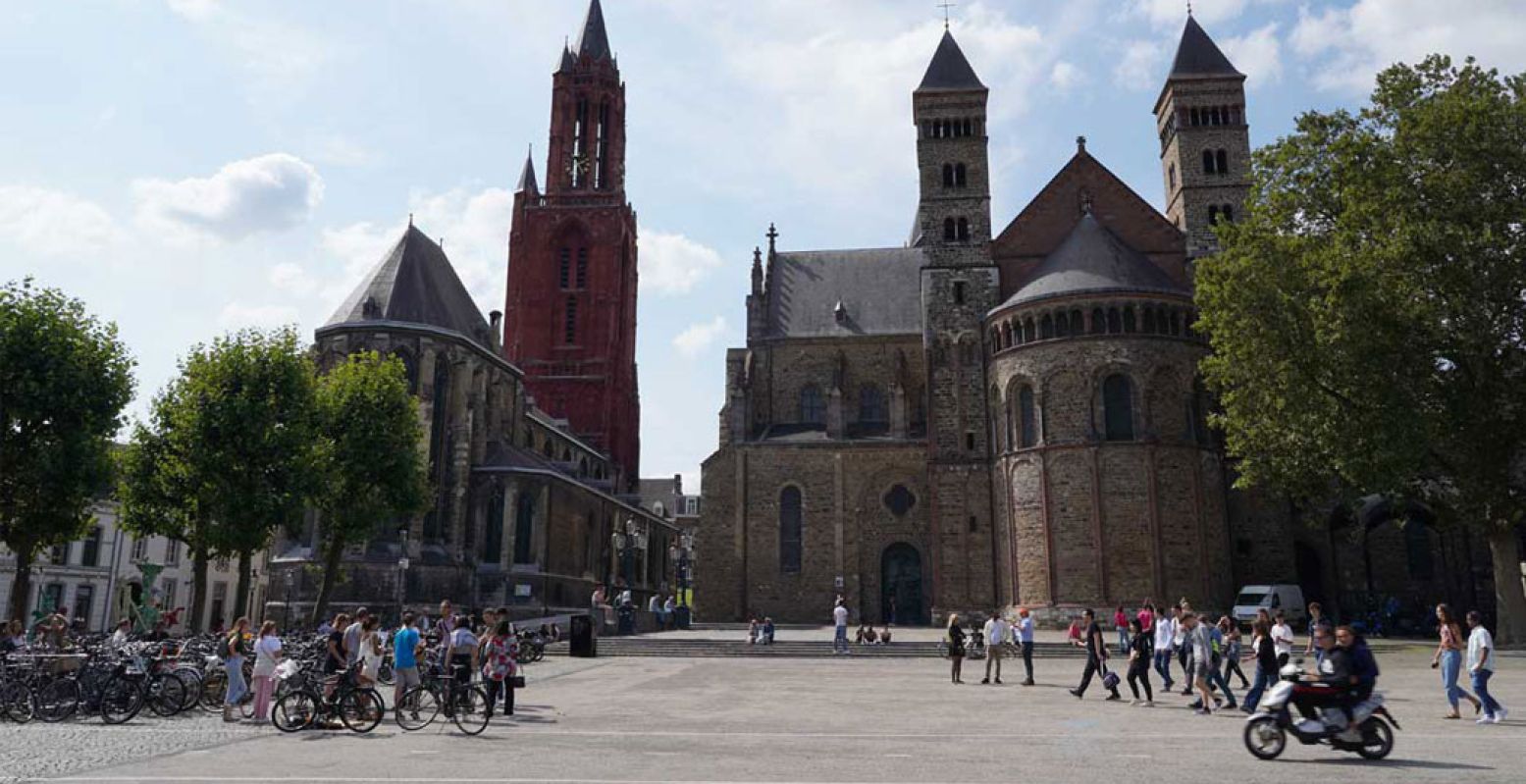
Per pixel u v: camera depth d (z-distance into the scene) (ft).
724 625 223.30
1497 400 134.41
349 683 70.79
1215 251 218.59
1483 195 132.77
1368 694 55.88
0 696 76.79
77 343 143.02
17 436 139.33
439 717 76.69
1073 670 130.62
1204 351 198.08
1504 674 105.91
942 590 212.64
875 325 261.85
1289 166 150.92
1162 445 190.70
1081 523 190.70
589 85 401.08
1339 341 133.59
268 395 151.94
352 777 50.16
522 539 238.68
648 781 48.62
